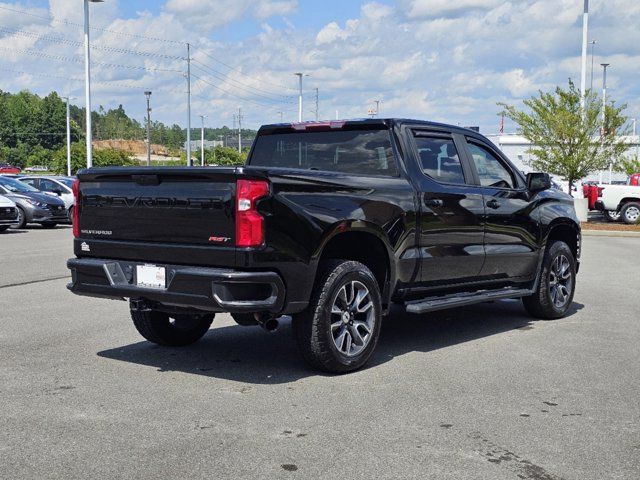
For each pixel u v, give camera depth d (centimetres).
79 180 611
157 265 559
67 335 725
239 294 525
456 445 432
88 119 3584
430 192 667
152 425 462
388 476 386
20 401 509
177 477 382
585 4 2586
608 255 1572
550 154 2630
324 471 392
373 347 609
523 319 842
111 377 574
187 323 688
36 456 409
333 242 622
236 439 438
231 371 596
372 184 613
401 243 635
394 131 666
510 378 580
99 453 414
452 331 772
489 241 739
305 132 716
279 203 535
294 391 539
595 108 2550
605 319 840
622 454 421
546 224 816
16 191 2383
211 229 534
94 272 594
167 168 548
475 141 754
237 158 9938
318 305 565
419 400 519
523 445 433
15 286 1042
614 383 567
